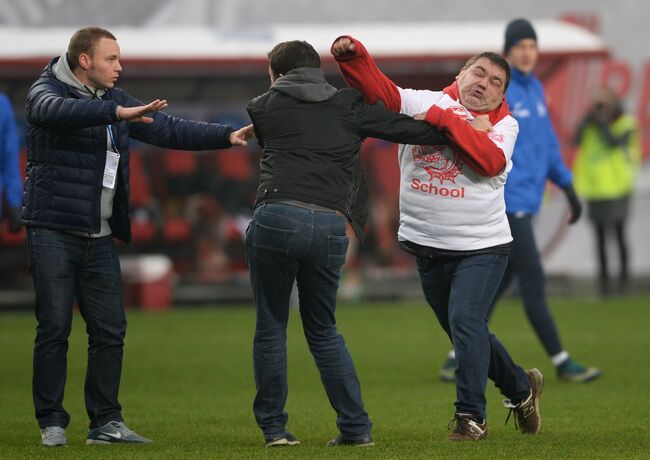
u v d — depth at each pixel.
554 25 57.22
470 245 22.06
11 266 55.94
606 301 57.25
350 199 21.34
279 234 20.73
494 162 21.39
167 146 23.16
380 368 35.88
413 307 56.12
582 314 51.62
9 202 30.77
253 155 59.09
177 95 55.47
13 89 52.88
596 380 32.81
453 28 56.12
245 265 59.69
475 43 54.59
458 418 22.36
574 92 58.75
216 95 55.72
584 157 57.69
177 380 33.72
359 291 58.94
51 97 21.61
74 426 25.88
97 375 23.03
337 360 21.67
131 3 55.91
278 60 21.47
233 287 58.75
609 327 46.66
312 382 33.16
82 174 22.52
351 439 21.78
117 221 23.14
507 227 22.41
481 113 22.06
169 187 58.62
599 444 22.08
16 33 53.19
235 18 56.81
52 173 22.41
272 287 21.28
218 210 59.06
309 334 21.81
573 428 24.64
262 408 21.80
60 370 22.72
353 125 21.17
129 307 56.72
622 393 30.27
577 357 37.94
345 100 21.25
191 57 52.22
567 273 59.84
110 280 23.08
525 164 31.59
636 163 59.50
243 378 34.12
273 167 21.03
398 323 49.00
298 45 21.50
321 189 20.89
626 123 57.34
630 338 43.00
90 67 22.36
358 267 59.94
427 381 33.12
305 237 20.73
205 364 37.12
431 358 38.19
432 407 28.25
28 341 43.38
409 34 55.09
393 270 60.09
